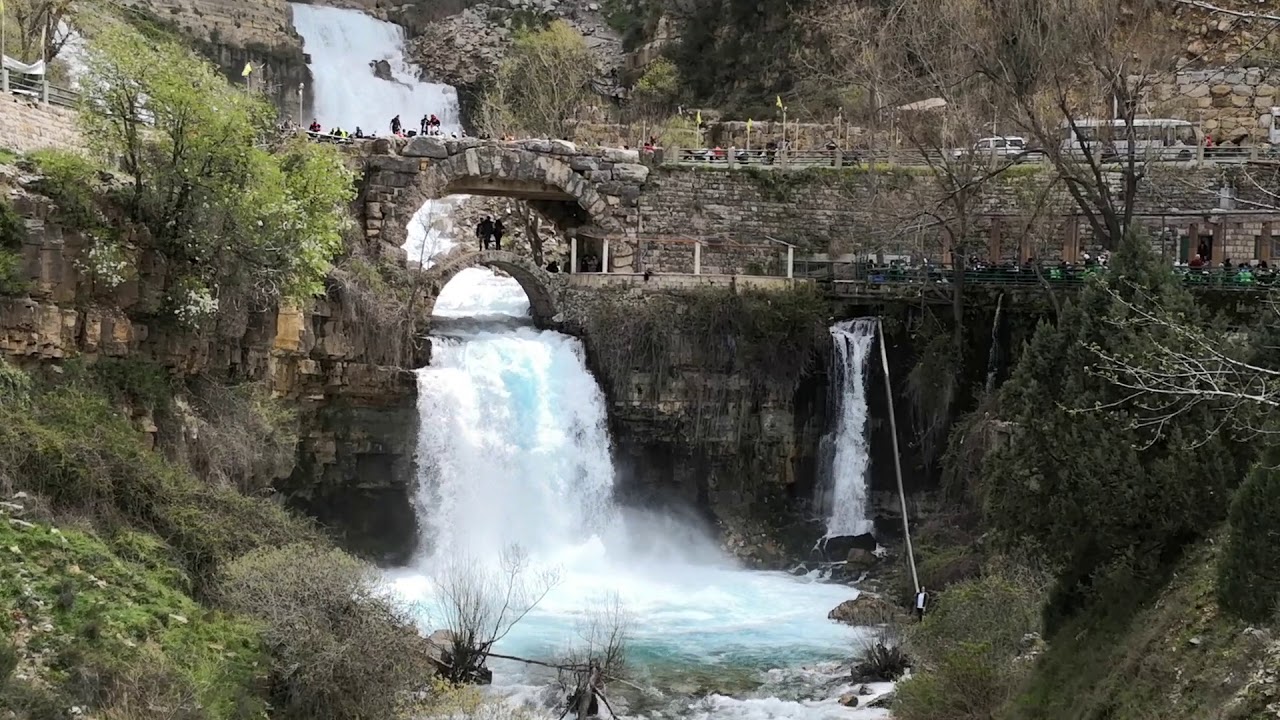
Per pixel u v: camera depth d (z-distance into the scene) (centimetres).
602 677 2316
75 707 1659
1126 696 1769
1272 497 1659
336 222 3083
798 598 3247
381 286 3506
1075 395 2020
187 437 2648
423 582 3178
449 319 3900
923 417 3731
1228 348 1944
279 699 1973
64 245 2430
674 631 2880
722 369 3828
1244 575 1684
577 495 3675
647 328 3812
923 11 4056
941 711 2123
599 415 3756
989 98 3925
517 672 2458
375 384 3394
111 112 2672
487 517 3500
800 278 4059
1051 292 3528
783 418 3834
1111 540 1973
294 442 3062
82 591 1912
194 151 2683
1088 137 4141
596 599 3133
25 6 4231
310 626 2036
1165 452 1966
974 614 2350
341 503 3428
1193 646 1727
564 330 3888
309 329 3203
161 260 2666
